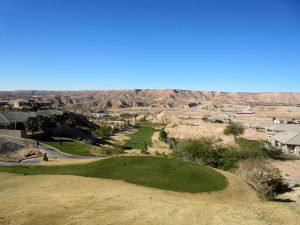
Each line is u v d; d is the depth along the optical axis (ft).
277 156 260.21
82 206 93.40
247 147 247.50
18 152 210.38
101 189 116.88
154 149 332.60
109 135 450.71
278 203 129.39
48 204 93.86
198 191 126.21
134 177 132.77
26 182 123.54
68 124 360.28
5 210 86.94
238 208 112.78
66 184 121.08
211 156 216.54
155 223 83.20
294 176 202.08
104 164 147.23
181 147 231.71
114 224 79.61
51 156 212.23
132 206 97.04
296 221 103.76
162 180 131.54
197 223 87.04
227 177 141.79
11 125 296.51
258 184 142.31
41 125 290.97
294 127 388.78
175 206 102.37
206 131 429.79
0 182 123.44
